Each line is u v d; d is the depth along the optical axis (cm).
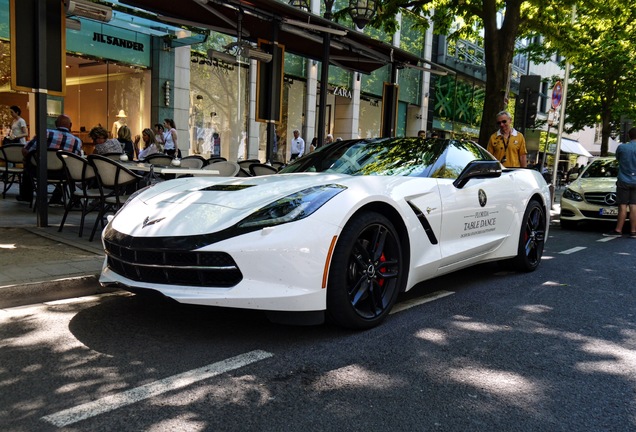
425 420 231
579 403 253
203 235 304
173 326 347
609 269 596
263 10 732
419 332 349
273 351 307
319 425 224
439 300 434
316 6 1661
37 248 515
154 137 1117
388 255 365
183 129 1416
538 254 579
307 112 1731
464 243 445
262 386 261
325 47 849
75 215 762
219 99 1498
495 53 1097
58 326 341
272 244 299
